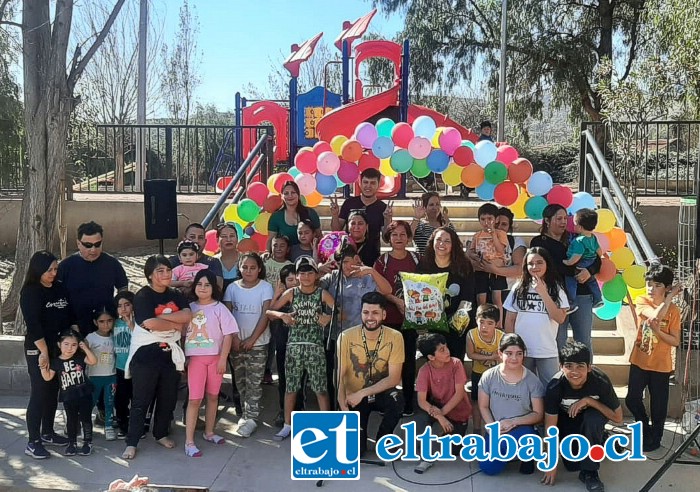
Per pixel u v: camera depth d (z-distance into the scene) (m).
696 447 4.88
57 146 7.04
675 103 10.31
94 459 4.80
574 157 21.47
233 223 6.13
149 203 6.11
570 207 6.22
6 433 5.25
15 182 11.36
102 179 14.36
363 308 4.79
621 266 5.95
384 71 20.02
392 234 5.38
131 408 4.88
